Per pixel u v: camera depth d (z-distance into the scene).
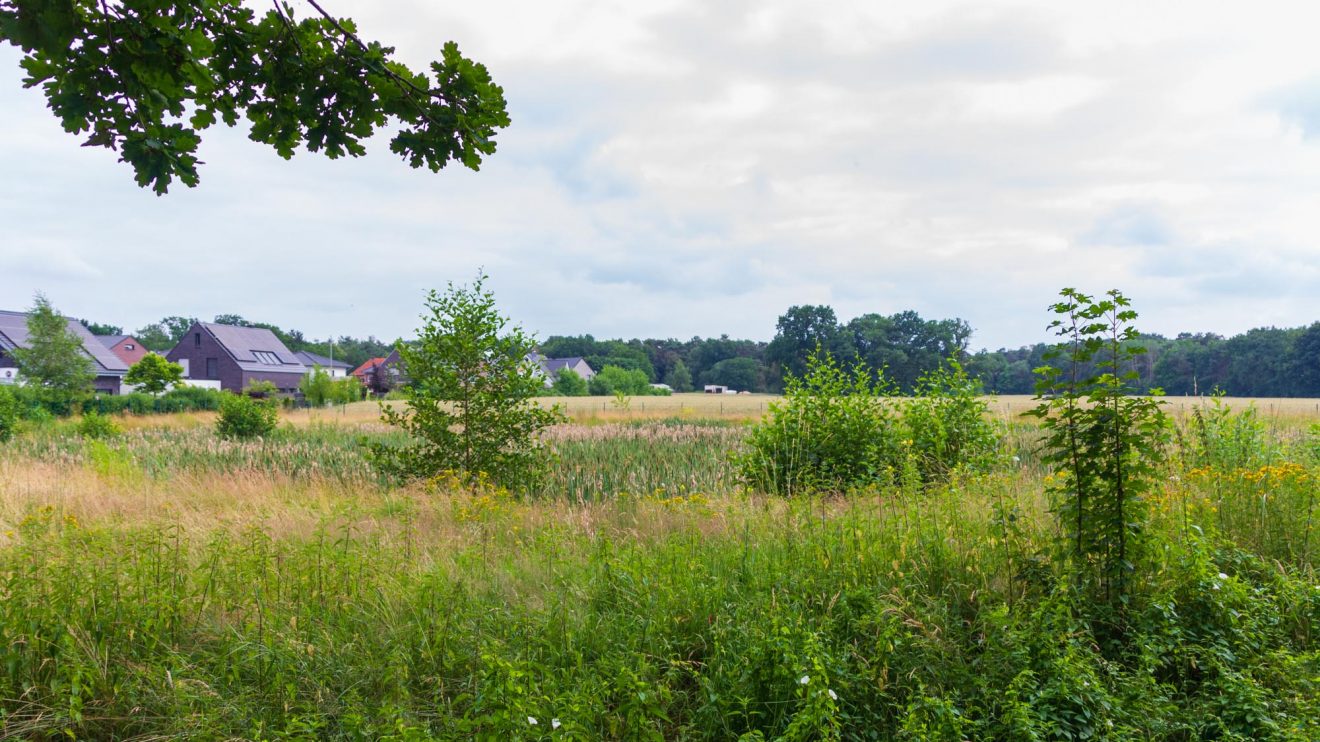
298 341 137.88
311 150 4.70
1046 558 5.61
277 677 4.12
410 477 11.49
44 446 19.17
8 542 6.77
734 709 4.14
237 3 4.25
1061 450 5.58
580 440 20.69
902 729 3.79
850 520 6.59
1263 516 6.47
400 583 5.56
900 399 12.08
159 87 3.95
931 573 5.64
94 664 4.13
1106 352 5.36
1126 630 4.86
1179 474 7.55
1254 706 3.89
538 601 5.40
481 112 4.82
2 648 4.14
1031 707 3.92
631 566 5.70
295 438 22.92
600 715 3.93
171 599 4.86
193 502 10.16
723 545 6.65
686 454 17.11
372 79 4.59
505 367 11.73
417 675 4.45
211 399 41.03
